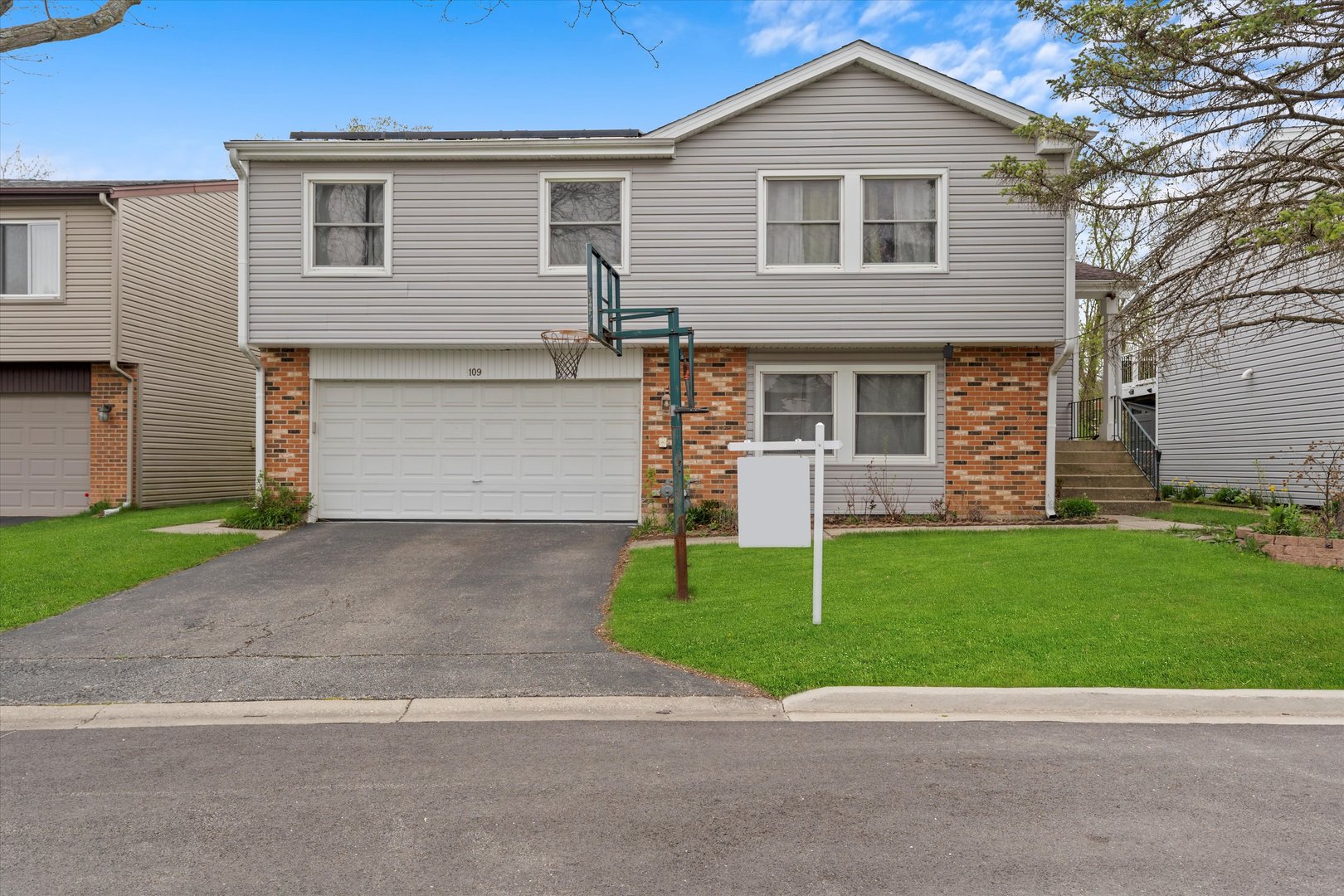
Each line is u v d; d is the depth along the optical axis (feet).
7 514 52.01
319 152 42.57
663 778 14.43
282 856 11.74
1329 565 29.09
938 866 11.28
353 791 14.05
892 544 35.60
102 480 51.90
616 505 44.45
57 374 51.93
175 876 11.21
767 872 11.17
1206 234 39.42
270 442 44.32
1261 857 11.50
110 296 50.67
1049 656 20.27
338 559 34.60
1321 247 27.91
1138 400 80.74
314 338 43.27
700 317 42.93
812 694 18.38
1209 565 29.25
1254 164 30.78
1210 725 17.15
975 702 18.15
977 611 23.88
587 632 24.21
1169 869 11.16
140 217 53.21
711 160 42.98
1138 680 18.84
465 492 44.83
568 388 44.62
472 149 42.50
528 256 43.27
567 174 43.16
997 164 35.58
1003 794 13.65
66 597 27.76
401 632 24.32
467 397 44.73
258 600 28.09
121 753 16.03
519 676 20.36
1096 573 28.17
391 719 18.04
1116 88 32.68
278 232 43.32
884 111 42.57
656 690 19.27
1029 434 43.98
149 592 29.04
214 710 18.56
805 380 44.60
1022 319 42.34
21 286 50.98
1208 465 65.46
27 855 11.84
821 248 43.24
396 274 43.29
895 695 18.24
